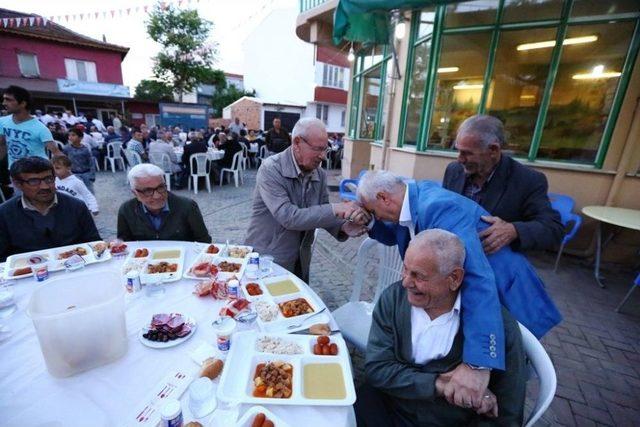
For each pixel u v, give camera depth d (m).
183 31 20.28
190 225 2.36
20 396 0.91
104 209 5.45
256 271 1.67
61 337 0.94
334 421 0.87
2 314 1.29
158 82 21.50
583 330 2.59
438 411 1.20
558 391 1.99
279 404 0.90
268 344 1.14
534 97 4.04
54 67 15.69
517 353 1.13
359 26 3.76
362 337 1.69
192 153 6.75
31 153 3.03
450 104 4.69
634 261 3.69
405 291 1.31
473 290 1.14
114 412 0.87
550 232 1.45
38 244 2.07
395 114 5.55
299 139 1.76
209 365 1.02
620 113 3.54
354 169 7.97
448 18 4.35
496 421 1.12
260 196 1.97
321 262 3.78
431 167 4.71
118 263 1.80
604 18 3.49
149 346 1.12
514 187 1.61
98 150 9.54
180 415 0.82
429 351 1.22
